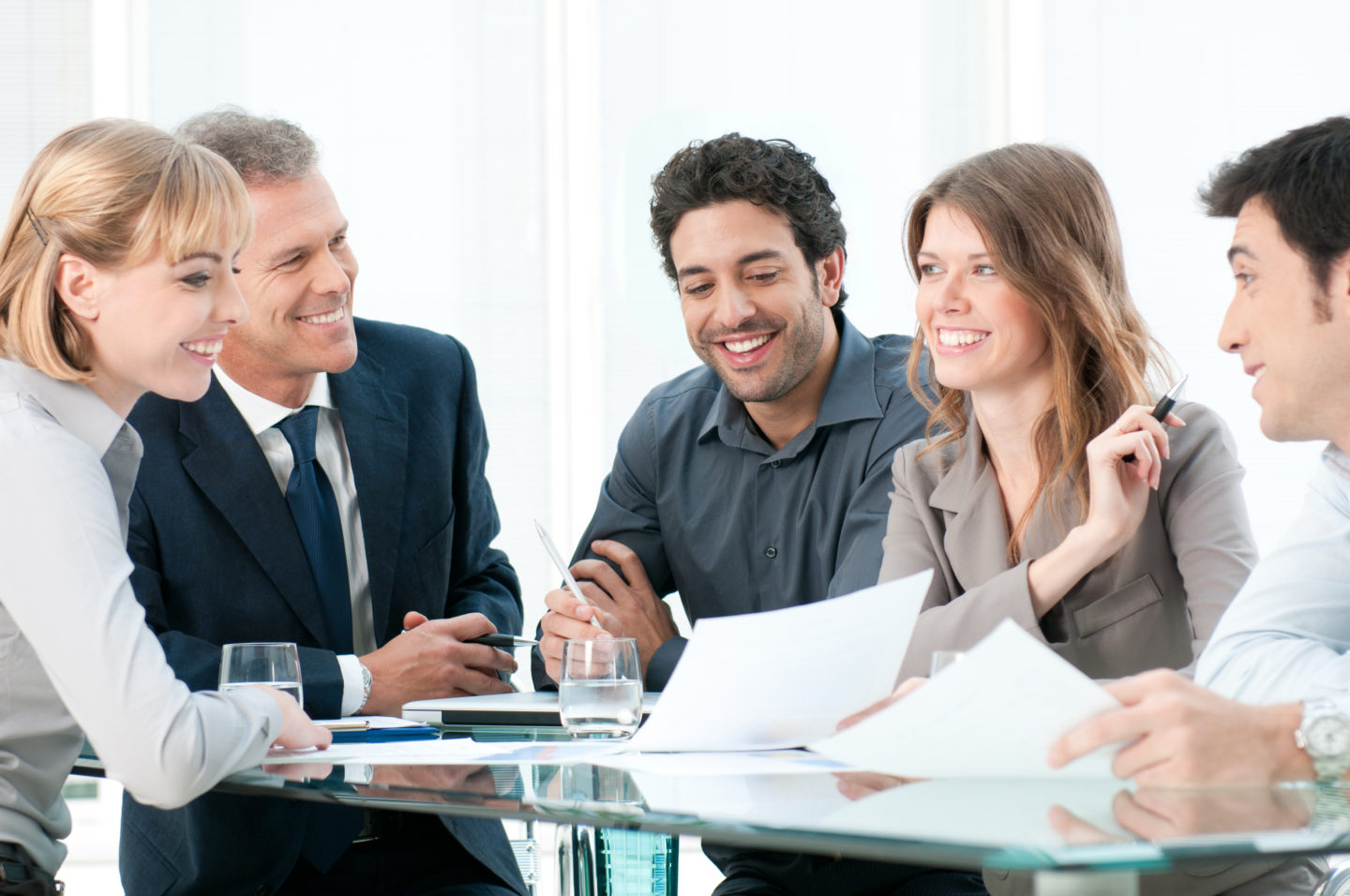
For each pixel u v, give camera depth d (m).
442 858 2.45
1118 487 2.03
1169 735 1.20
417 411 2.97
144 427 2.63
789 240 2.78
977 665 1.14
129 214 1.82
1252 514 5.49
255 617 2.62
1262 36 5.56
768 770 1.45
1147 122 5.56
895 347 3.03
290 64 5.30
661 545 3.04
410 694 2.48
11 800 1.79
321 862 2.29
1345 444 1.72
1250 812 1.09
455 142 5.39
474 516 3.08
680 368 5.45
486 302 5.39
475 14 5.39
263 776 1.60
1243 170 1.73
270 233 2.57
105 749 1.60
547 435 5.41
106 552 1.67
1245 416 5.51
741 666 1.53
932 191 2.27
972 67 5.52
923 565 2.34
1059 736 1.21
